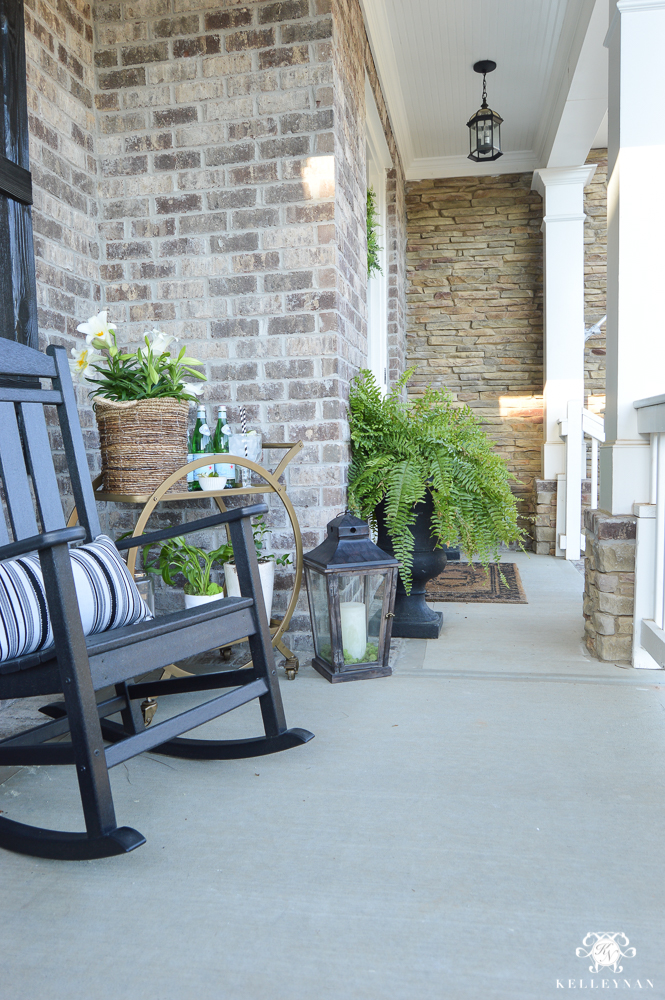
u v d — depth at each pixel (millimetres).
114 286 2688
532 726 1868
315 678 2322
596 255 5426
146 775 1633
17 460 1635
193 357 2646
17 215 2188
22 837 1328
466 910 1126
